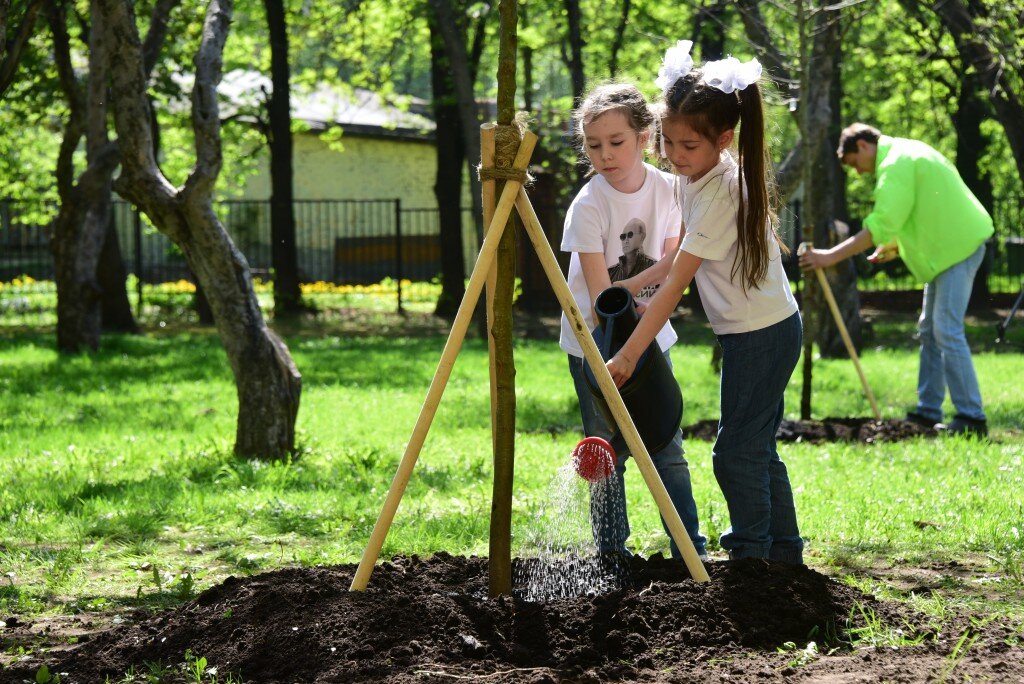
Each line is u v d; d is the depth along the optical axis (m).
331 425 9.33
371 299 26.58
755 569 3.65
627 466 7.07
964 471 6.92
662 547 5.19
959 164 23.02
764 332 3.96
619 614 3.36
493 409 3.68
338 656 3.15
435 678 2.95
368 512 6.02
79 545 5.36
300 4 23.19
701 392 11.38
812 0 10.41
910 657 3.17
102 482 6.82
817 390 11.31
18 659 3.53
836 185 20.44
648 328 3.77
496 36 23.67
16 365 13.77
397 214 23.61
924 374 8.70
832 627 3.40
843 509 5.91
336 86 23.69
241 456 7.60
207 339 18.03
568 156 20.52
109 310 19.19
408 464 3.59
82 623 4.09
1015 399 10.27
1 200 23.95
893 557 5.05
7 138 21.91
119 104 7.23
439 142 22.16
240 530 5.75
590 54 21.16
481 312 19.05
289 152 22.70
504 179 3.57
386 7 21.16
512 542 4.90
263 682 3.07
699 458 7.50
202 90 7.41
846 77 21.23
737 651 3.20
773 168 3.95
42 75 16.00
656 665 3.12
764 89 4.07
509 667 3.11
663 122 3.86
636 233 4.47
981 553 5.13
